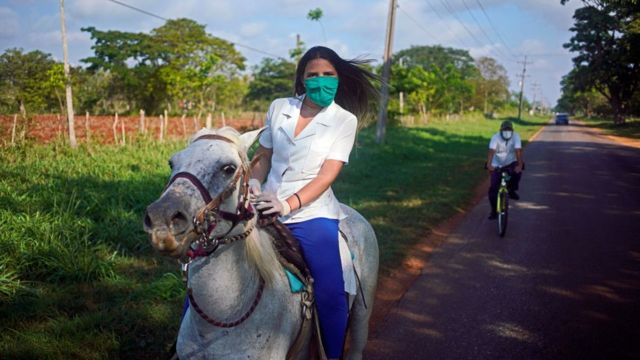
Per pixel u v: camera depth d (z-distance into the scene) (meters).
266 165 2.85
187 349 2.36
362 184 11.87
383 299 5.48
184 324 2.42
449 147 23.30
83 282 5.22
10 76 29.03
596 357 4.27
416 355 4.30
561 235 8.20
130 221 6.87
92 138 16.78
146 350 4.04
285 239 2.58
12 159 11.66
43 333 4.06
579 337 4.63
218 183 2.05
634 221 9.15
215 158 2.06
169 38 44.03
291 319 2.51
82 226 6.46
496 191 8.41
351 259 2.92
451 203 10.40
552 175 15.22
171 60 43.94
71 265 5.32
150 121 28.11
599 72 46.41
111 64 41.69
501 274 6.32
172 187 1.95
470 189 12.31
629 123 50.66
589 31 45.00
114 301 4.82
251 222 2.25
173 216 1.87
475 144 26.09
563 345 4.48
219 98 48.53
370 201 9.95
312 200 2.54
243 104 62.62
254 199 2.33
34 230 5.98
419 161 17.47
